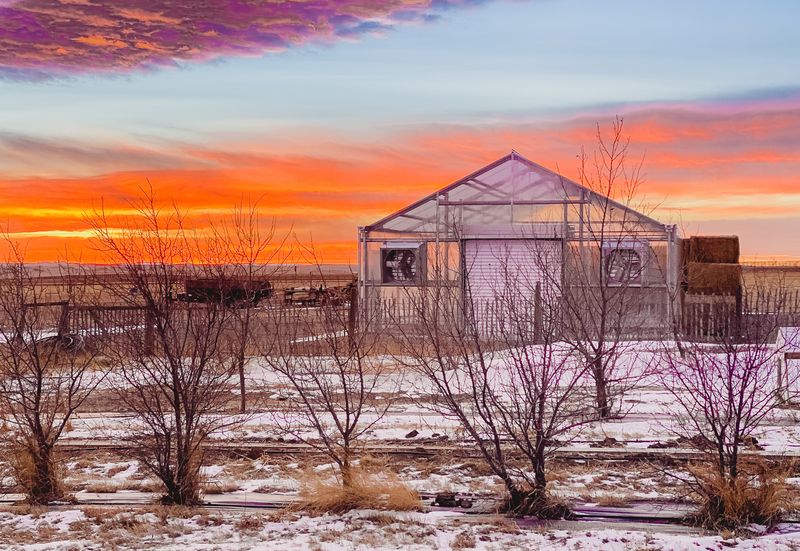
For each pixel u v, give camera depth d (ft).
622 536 25.84
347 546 25.17
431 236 92.48
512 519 28.32
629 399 48.83
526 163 89.15
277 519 28.60
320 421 45.39
